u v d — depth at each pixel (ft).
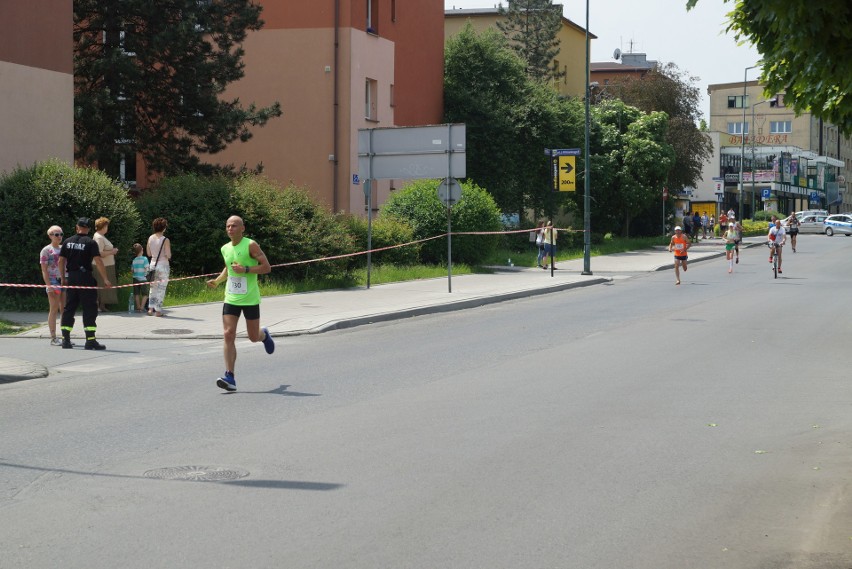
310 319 62.54
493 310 74.13
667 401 35.60
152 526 20.56
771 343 53.06
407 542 19.58
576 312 71.87
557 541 19.77
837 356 47.96
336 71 127.54
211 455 27.02
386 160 87.04
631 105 214.90
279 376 41.52
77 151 105.81
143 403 35.06
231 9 108.88
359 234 105.81
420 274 105.70
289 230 88.28
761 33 22.54
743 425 31.42
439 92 159.53
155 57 104.99
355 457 26.76
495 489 23.61
